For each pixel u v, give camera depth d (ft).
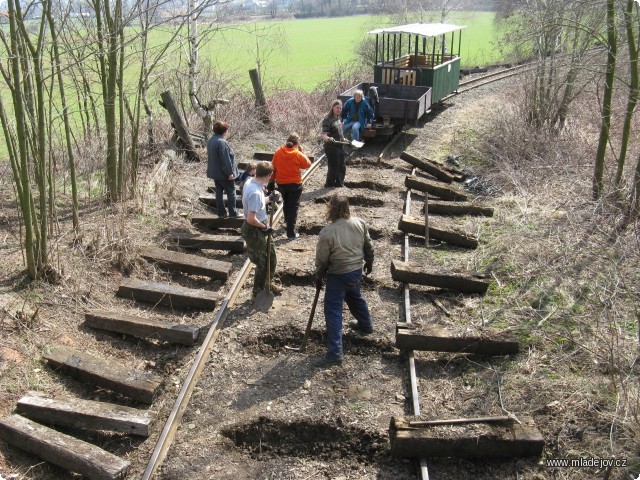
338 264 19.74
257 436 17.28
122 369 18.81
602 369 18.07
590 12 32.63
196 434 17.08
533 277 23.90
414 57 56.59
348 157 42.96
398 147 46.16
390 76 52.85
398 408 17.90
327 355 20.06
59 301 21.98
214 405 18.22
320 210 33.55
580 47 36.58
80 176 33.65
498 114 48.34
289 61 99.14
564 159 35.91
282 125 49.83
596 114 41.52
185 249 28.27
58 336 20.31
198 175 37.86
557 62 39.01
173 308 23.47
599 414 16.19
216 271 25.34
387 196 35.81
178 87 46.57
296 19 225.35
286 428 17.30
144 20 30.17
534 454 15.62
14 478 15.03
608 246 24.98
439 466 15.61
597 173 29.19
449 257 27.27
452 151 44.68
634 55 26.66
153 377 18.54
